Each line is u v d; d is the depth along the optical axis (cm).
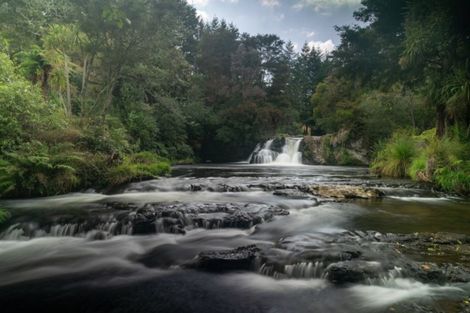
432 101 1522
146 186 1191
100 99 1908
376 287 405
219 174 1811
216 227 675
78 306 394
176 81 2914
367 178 1548
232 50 3991
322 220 719
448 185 1111
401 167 1584
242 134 3619
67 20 1443
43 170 1059
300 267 445
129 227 667
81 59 1844
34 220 714
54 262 535
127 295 416
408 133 2191
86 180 1177
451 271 422
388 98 2972
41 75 1755
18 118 1107
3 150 1038
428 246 525
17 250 597
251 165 2958
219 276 460
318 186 1134
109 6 600
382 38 1814
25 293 429
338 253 474
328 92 3853
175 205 780
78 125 1409
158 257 538
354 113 3259
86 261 537
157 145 2605
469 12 1216
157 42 1639
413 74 1647
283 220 716
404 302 365
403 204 917
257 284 432
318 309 366
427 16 1304
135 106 2350
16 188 1005
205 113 3319
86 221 694
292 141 3441
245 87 3769
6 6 662
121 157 1419
